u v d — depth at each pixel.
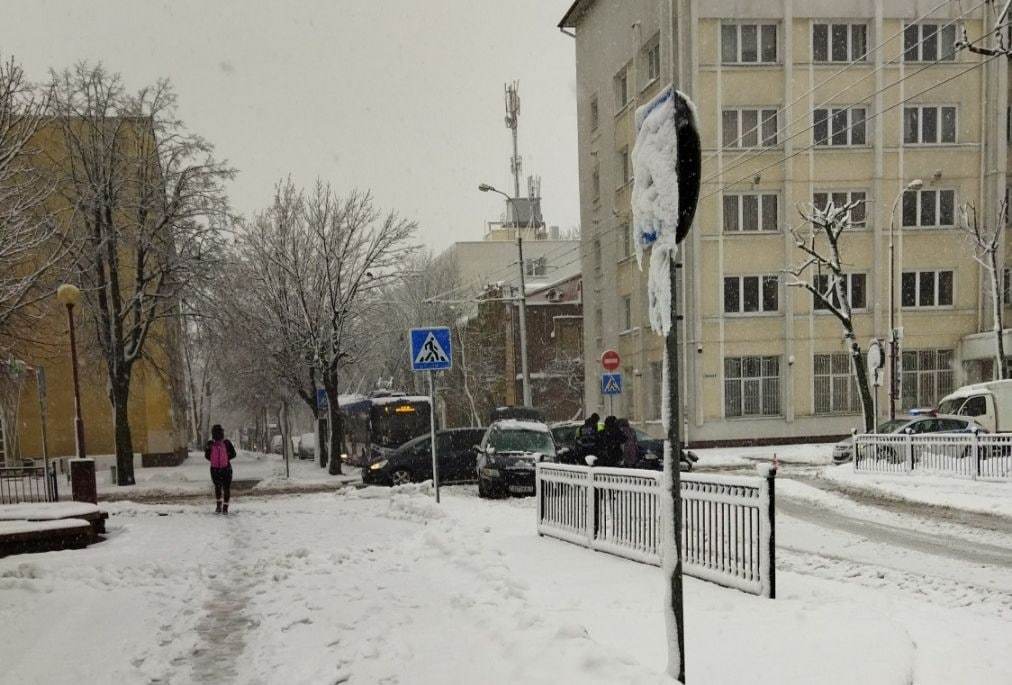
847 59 32.03
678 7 31.72
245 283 31.88
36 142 28.34
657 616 6.12
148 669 5.19
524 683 4.39
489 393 50.12
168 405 37.34
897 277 31.92
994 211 31.83
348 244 31.62
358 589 7.50
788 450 28.67
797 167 31.64
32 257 24.03
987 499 14.32
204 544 11.34
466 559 8.61
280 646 5.63
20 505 13.10
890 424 21.44
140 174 28.83
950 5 31.59
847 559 9.97
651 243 4.21
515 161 59.41
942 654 5.46
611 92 38.44
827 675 4.67
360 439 32.53
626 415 37.78
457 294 55.38
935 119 32.19
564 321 52.56
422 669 4.81
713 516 7.59
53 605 7.11
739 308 31.80
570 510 10.21
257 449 69.75
